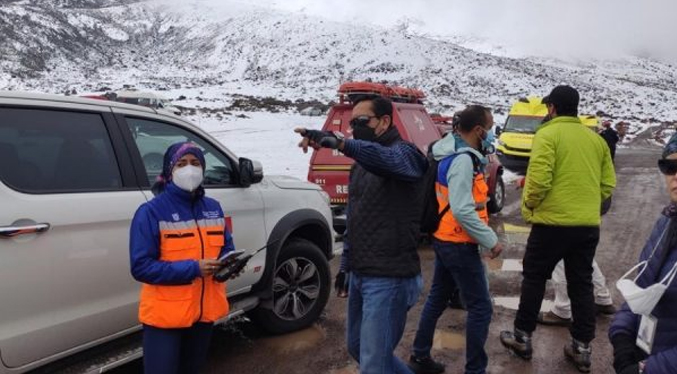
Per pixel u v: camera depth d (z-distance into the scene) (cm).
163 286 296
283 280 498
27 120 329
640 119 7950
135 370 427
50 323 317
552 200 423
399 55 18338
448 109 8400
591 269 437
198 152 304
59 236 318
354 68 17750
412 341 492
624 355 240
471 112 381
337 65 18062
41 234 310
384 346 311
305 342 487
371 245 311
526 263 448
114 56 19600
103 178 357
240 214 445
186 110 4353
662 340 221
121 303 354
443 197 384
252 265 457
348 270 338
